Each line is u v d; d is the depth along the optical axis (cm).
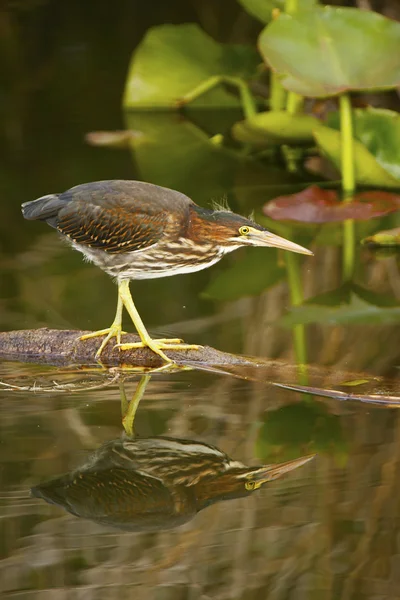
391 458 788
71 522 698
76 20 2955
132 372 1010
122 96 2512
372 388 949
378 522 690
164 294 1298
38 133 2192
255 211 1638
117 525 696
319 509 709
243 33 2812
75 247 1131
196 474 766
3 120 2298
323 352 1065
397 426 853
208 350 1048
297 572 635
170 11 2941
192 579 626
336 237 1541
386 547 660
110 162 1950
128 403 912
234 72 2253
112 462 784
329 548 664
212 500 730
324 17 1638
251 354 1057
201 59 2275
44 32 2891
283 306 1243
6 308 1214
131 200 1073
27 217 1123
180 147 2103
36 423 859
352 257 1440
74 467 778
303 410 895
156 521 702
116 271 1097
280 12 1941
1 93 2531
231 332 1135
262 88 2505
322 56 1611
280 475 765
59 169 1884
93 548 665
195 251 1098
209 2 2897
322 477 760
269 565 642
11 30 2873
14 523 696
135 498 731
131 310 1055
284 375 993
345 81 1588
